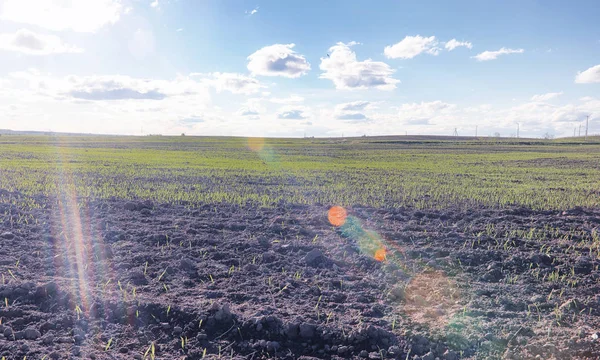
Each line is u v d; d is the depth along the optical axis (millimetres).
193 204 12086
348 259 7398
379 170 27547
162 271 6594
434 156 48969
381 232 9141
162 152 50469
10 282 5820
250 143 93688
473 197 14062
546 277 6598
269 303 5594
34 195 13172
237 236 8695
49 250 7488
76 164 27766
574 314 5285
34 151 45812
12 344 4371
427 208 12055
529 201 13328
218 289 6039
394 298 5871
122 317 5023
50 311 5125
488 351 4559
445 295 5977
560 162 37938
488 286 6273
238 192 14875
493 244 8336
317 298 5816
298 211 11516
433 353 4527
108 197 13016
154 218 10227
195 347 4590
